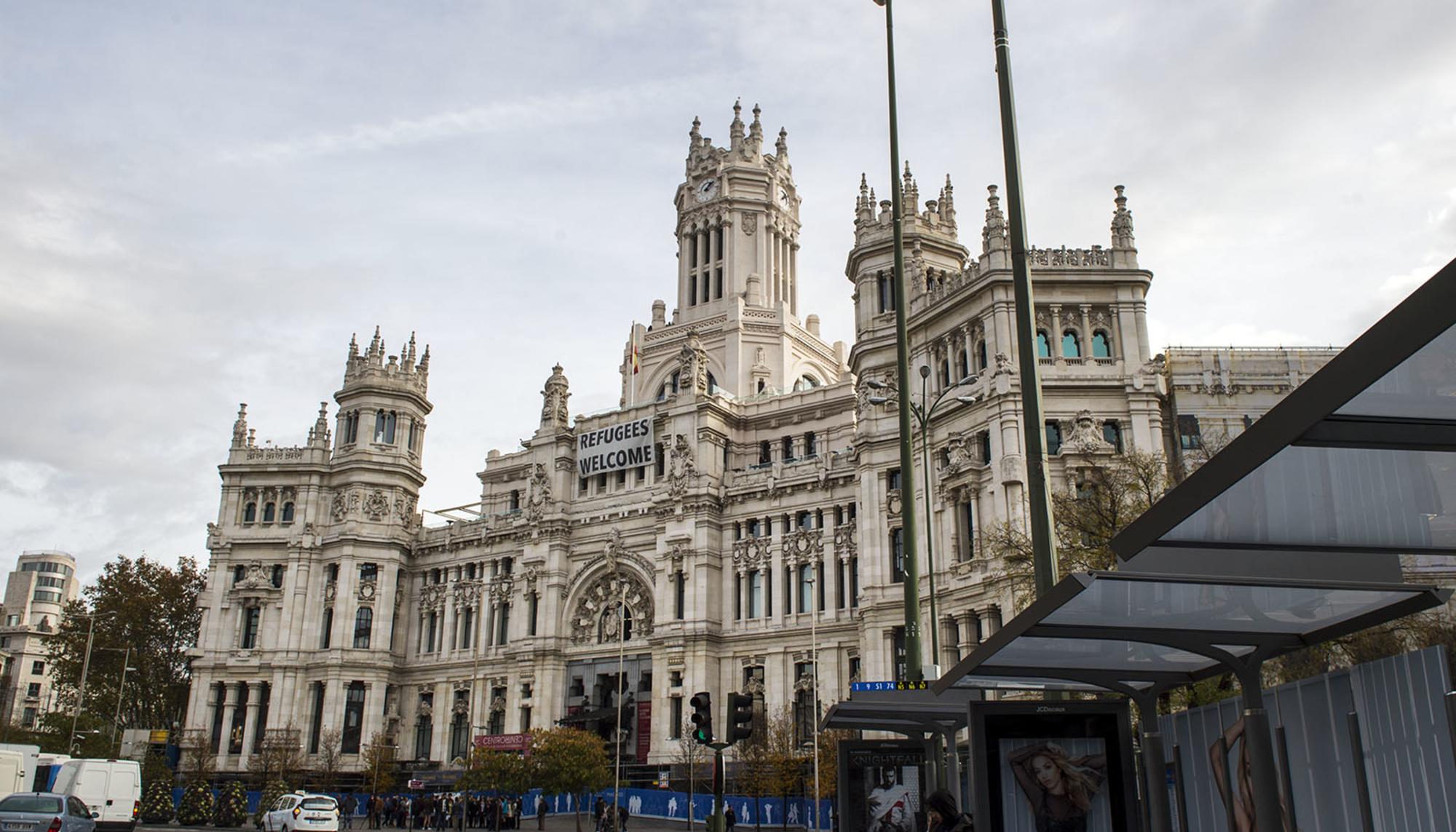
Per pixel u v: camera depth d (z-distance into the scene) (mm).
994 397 75938
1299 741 21078
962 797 42406
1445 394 12133
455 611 125000
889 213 93688
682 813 89562
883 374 89938
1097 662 23422
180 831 80188
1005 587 72188
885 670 84562
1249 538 15727
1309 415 11422
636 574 110812
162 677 138500
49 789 63906
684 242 134750
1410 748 18109
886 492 87812
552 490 118625
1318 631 19688
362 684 123000
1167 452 76000
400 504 131125
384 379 133750
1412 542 15984
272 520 131625
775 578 102562
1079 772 22938
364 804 112688
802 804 81625
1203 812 24125
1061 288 77625
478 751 92938
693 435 109500
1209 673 23344
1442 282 9781
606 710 105938
